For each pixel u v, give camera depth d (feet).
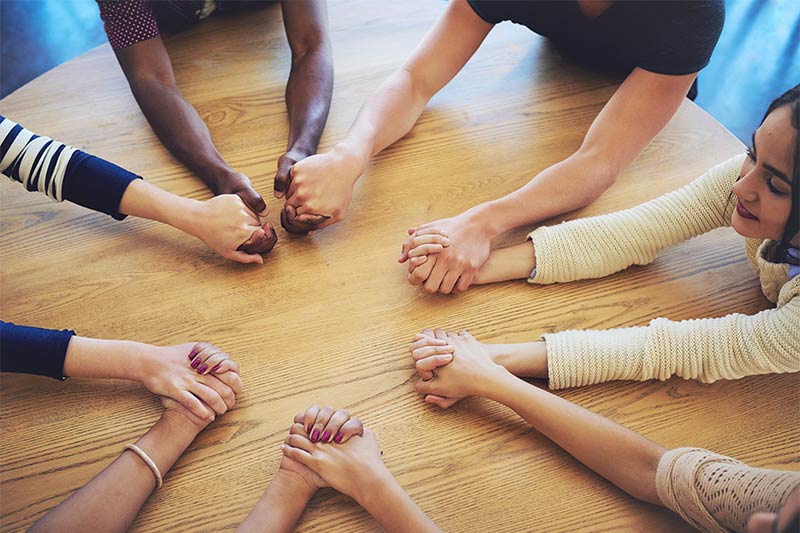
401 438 3.43
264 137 4.67
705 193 3.93
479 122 4.83
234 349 3.72
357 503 3.22
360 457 3.19
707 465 2.95
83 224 4.25
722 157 4.61
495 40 5.40
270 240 4.07
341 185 4.08
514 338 3.80
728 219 3.92
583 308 3.93
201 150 4.39
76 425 3.44
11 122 3.92
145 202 4.01
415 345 3.64
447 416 3.51
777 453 3.36
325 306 3.90
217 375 3.50
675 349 3.49
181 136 4.44
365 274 4.04
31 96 4.86
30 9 7.93
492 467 3.33
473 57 5.26
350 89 4.94
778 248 3.61
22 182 3.97
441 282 3.90
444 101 4.96
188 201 4.04
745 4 7.68
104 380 3.60
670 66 3.89
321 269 4.06
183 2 5.09
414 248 3.88
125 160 4.53
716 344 3.44
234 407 3.52
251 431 3.44
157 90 4.56
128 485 3.13
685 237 4.00
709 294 3.99
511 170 4.55
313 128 4.50
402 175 4.52
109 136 4.65
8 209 4.31
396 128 4.54
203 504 3.20
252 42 5.26
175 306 3.88
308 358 3.69
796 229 3.19
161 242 4.18
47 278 3.99
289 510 3.12
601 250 3.96
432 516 3.16
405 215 4.31
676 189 4.43
